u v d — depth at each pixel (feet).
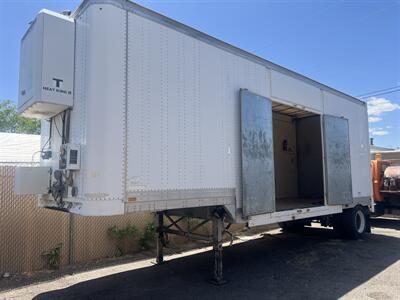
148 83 14.28
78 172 13.42
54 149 16.14
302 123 34.83
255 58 20.20
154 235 25.99
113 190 12.80
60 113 15.53
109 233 23.63
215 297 15.71
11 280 18.34
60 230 21.44
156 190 14.20
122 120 13.26
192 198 15.64
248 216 18.48
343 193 27.02
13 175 19.74
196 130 16.14
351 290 16.58
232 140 18.04
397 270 20.13
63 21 14.28
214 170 16.83
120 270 20.36
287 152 33.88
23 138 42.78
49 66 13.75
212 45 17.44
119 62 13.38
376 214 39.29
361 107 31.76
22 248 19.88
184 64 15.87
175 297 15.75
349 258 23.18
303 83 24.30
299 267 20.92
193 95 16.15
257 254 24.61
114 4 13.44
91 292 16.52
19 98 16.08
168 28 15.31
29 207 20.24
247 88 19.38
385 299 15.37
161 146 14.52
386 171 39.22
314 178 33.58
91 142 12.82
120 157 13.09
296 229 33.96
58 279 18.60
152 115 14.30
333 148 26.48
